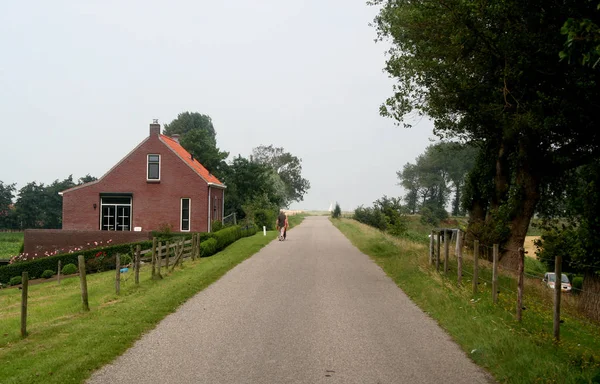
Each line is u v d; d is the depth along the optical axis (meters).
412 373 6.55
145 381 6.19
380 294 12.67
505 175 19.39
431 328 9.08
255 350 7.58
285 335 8.50
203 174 39.00
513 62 14.23
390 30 17.92
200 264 19.05
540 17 12.59
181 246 18.64
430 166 97.44
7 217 82.88
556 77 13.62
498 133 18.31
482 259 17.88
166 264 16.95
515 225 18.03
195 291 12.91
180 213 36.62
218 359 7.11
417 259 18.02
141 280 15.42
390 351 7.58
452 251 18.86
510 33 13.62
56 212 86.00
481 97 16.12
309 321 9.57
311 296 12.30
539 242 17.66
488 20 14.13
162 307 10.58
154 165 36.88
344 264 19.30
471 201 21.81
